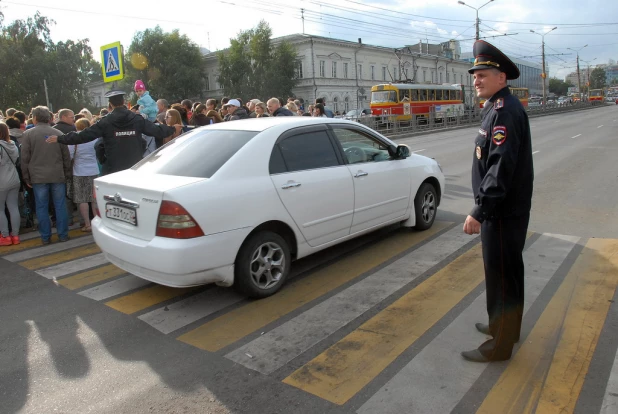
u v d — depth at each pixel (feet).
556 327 11.39
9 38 168.25
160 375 10.11
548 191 28.27
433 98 113.29
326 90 178.50
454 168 39.93
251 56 179.93
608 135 65.57
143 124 20.40
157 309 13.43
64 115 23.52
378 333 11.50
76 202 22.52
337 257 17.08
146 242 12.46
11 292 15.16
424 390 9.18
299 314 12.73
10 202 20.57
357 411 8.65
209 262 12.18
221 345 11.27
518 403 8.71
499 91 8.89
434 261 16.28
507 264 9.39
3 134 20.06
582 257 16.05
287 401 9.03
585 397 8.80
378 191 17.03
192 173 13.07
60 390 9.71
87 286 15.44
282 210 13.73
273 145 14.08
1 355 11.19
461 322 11.87
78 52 178.91
